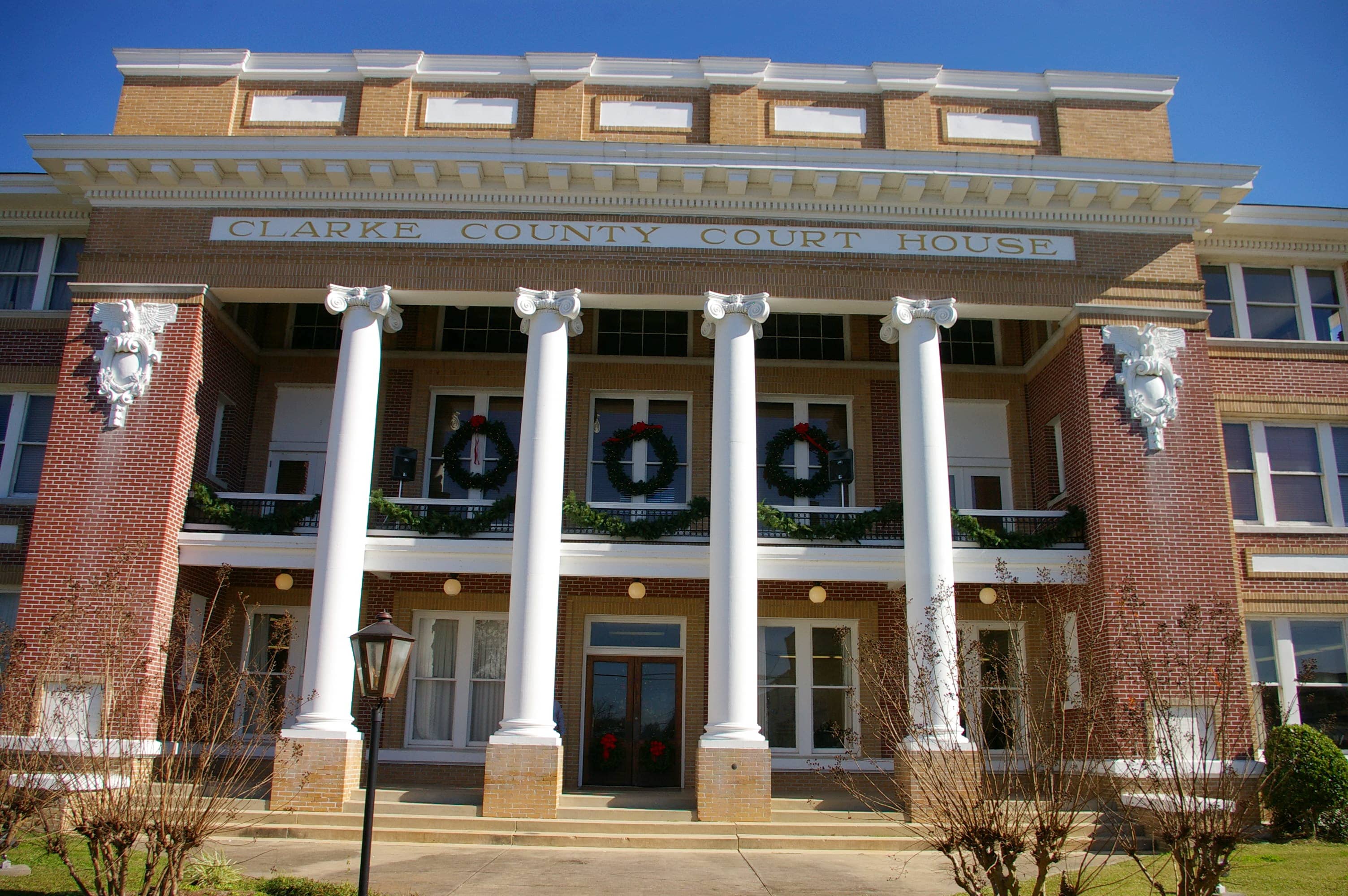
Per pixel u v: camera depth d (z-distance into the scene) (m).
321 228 18.06
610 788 18.77
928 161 17.89
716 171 17.84
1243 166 18.05
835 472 19.77
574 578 19.62
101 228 18.09
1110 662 15.88
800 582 19.84
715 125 18.97
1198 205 18.36
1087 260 18.33
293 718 16.80
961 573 17.31
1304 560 18.81
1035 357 20.44
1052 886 11.66
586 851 13.98
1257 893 11.36
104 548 16.53
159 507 16.72
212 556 17.02
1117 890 11.45
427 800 15.78
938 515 16.72
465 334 21.14
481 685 19.55
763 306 17.50
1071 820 9.13
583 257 17.92
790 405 21.11
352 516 16.56
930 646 13.73
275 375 20.77
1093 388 17.77
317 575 16.23
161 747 14.77
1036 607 18.92
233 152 17.83
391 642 9.63
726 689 15.80
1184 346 18.06
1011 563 17.38
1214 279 20.67
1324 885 11.67
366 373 17.30
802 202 18.19
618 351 21.08
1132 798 13.80
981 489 20.67
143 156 17.80
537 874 12.27
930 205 18.30
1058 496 19.34
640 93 19.27
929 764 11.05
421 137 18.12
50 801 10.88
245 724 17.77
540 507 16.55
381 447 20.45
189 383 17.41
